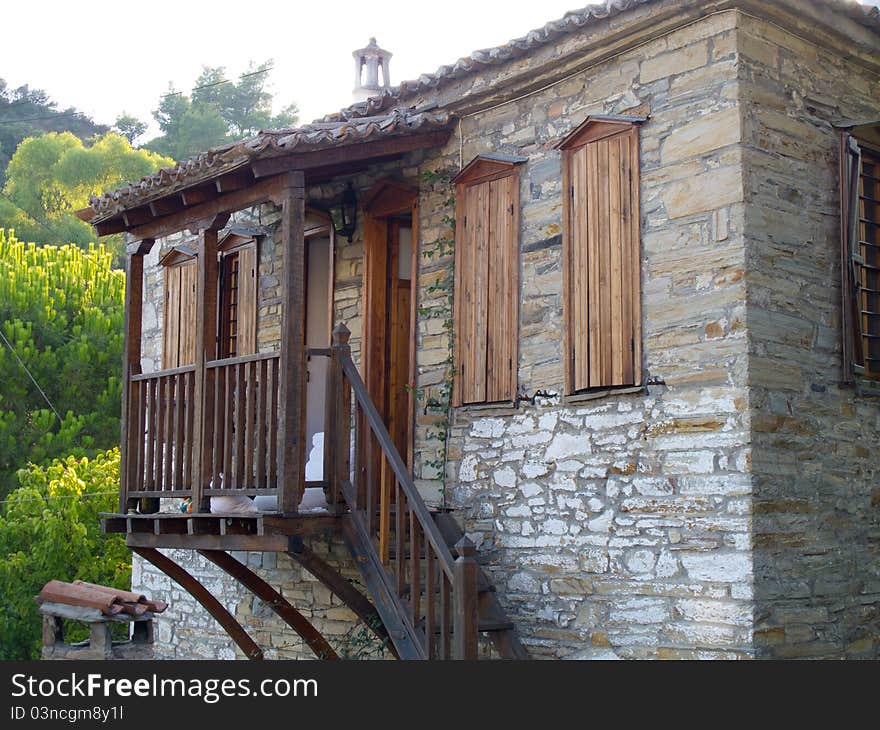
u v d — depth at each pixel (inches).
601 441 269.4
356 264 350.9
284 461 266.4
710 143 252.5
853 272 267.0
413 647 252.1
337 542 344.2
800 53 266.1
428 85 319.6
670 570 250.5
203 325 295.4
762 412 241.9
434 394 317.7
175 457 302.7
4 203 1253.7
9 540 654.5
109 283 932.6
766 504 239.9
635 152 267.4
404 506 264.8
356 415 279.1
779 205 253.6
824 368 259.8
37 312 875.4
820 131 267.7
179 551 425.4
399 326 348.5
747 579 235.1
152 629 492.7
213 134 1485.0
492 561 293.1
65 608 472.7
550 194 290.8
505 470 293.9
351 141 287.4
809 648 244.5
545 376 286.4
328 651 318.7
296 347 270.5
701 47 257.0
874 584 265.3
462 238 314.5
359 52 427.5
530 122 298.8
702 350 249.3
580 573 270.7
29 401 847.7
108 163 1358.3
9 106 1531.7
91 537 666.8
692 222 254.2
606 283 271.7
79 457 815.1
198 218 303.3
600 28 274.4
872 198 287.0
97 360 877.2
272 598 311.6
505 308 299.0
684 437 251.0
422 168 328.8
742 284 243.0
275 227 385.7
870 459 270.1
